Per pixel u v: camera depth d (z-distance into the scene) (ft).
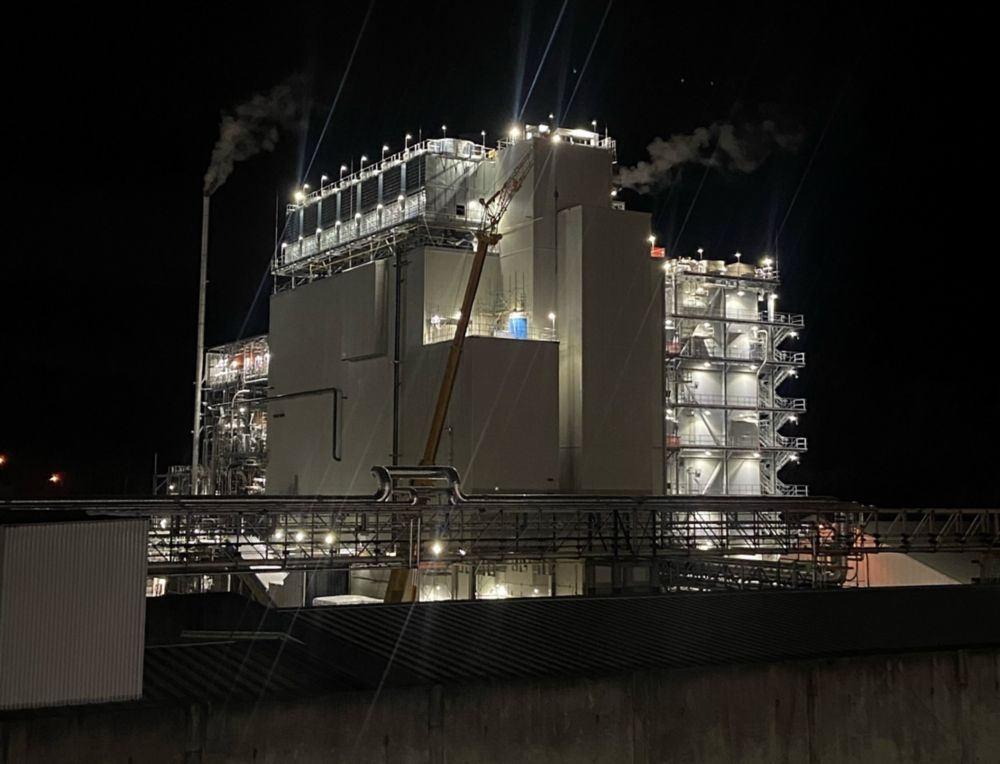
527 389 171.32
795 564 136.15
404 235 196.03
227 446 270.26
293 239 240.32
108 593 50.85
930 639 75.05
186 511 110.93
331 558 117.60
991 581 149.69
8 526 48.80
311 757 51.31
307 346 215.51
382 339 190.29
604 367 179.93
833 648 69.82
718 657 65.16
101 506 106.52
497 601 82.74
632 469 180.04
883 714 68.23
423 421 177.37
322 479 204.85
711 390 249.34
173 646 61.31
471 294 172.65
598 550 132.36
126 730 47.75
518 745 56.65
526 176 188.44
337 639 65.46
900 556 163.73
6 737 45.34
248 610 72.64
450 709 55.06
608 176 195.11
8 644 48.21
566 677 58.39
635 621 76.18
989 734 72.08
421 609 78.59
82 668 49.70
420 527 120.47
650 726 60.49
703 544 171.53
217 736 49.39
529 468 170.09
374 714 53.01
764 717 64.23
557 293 185.78
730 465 248.93
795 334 262.26
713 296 252.83
